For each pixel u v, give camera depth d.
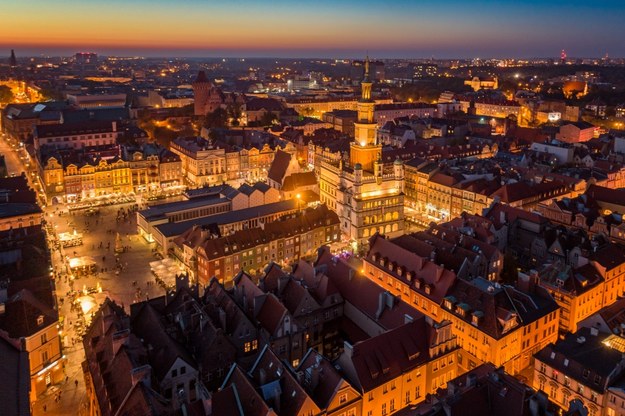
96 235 193.00
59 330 116.81
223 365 95.75
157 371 89.12
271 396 80.00
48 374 107.75
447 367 101.75
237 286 117.25
